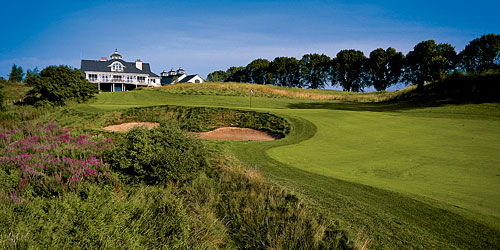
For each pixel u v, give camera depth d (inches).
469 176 280.8
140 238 148.4
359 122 642.2
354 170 317.1
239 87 1996.8
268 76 4045.3
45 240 127.5
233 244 171.5
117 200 187.8
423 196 230.8
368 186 258.1
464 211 201.5
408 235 171.2
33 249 118.2
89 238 133.7
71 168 244.7
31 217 148.9
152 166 240.2
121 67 2573.8
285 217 193.2
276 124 698.2
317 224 182.9
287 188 247.6
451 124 568.7
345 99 1625.2
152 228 160.2
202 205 215.6
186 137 282.8
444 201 219.8
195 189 240.7
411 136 489.1
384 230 177.3
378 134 519.8
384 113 769.6
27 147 342.6
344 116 725.9
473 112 755.4
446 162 333.1
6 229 133.0
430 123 590.2
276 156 395.2
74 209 155.2
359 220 189.9
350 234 170.9
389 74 3277.6
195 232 171.8
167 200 195.2
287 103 1359.5
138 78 2682.1
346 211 203.2
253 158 382.6
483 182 262.2
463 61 2429.9
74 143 382.3
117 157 255.6
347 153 404.5
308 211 200.5
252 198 222.7
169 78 3484.3
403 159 354.9
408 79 3061.0
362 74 3508.9
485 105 831.1
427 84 1298.0
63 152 321.1
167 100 1371.8
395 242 164.1
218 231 180.1
